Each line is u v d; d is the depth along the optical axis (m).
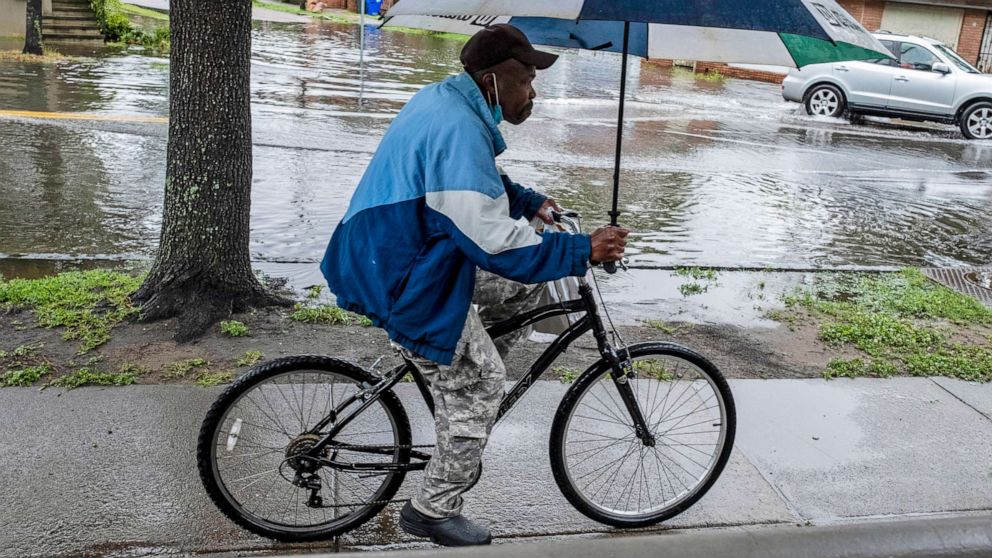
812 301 6.26
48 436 3.74
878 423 4.41
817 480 3.83
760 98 19.48
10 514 3.20
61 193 8.02
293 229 7.40
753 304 6.20
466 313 2.74
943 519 1.61
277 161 9.78
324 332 5.12
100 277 5.63
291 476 3.41
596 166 10.88
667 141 13.12
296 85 15.55
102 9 19.95
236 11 4.90
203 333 4.92
